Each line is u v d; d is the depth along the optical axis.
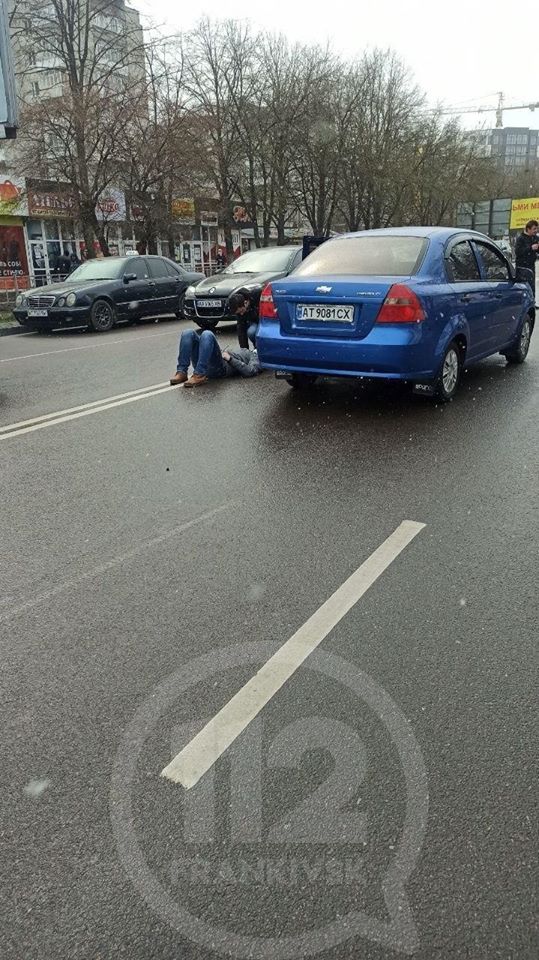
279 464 4.75
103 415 6.25
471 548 3.40
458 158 42.31
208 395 6.96
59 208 25.12
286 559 3.32
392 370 5.70
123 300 14.39
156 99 22.39
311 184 36.78
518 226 58.34
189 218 30.64
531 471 4.51
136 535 3.63
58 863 1.74
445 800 1.89
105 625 2.78
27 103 21.42
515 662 2.48
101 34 23.00
